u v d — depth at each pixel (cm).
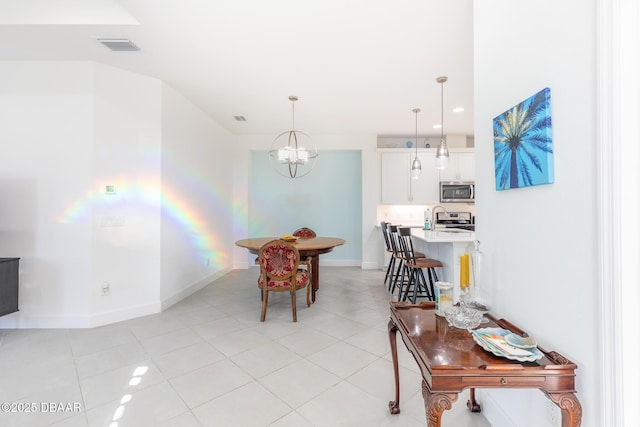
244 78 324
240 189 566
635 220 86
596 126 92
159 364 216
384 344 250
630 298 87
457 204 579
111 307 298
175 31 237
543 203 118
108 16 227
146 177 320
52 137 283
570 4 102
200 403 172
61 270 283
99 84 289
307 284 337
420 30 236
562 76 106
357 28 234
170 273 352
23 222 281
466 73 312
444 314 146
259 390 185
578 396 102
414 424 155
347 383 193
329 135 562
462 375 100
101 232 291
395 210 587
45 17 225
